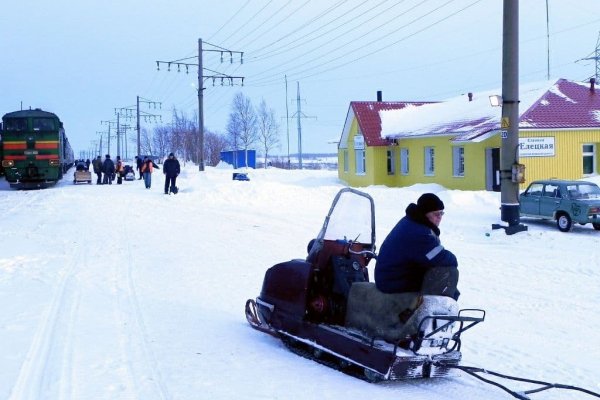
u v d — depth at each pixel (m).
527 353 6.53
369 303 5.81
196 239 14.80
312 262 6.48
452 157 30.28
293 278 6.56
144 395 5.16
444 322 5.39
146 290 9.29
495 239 14.96
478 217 19.22
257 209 22.44
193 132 91.44
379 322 5.67
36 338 6.72
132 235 15.43
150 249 13.23
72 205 23.67
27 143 36.34
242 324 7.55
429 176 32.38
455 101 36.91
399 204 23.20
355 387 5.49
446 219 18.89
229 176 40.12
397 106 39.34
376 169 36.19
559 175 27.58
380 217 19.53
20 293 8.94
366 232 6.66
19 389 5.24
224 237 15.17
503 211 15.98
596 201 16.81
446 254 5.38
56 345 6.50
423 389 5.48
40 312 7.83
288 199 25.17
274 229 16.72
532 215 18.31
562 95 29.27
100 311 7.97
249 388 5.38
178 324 7.45
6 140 36.25
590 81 30.58
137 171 62.31
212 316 7.88
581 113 28.38
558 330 7.41
